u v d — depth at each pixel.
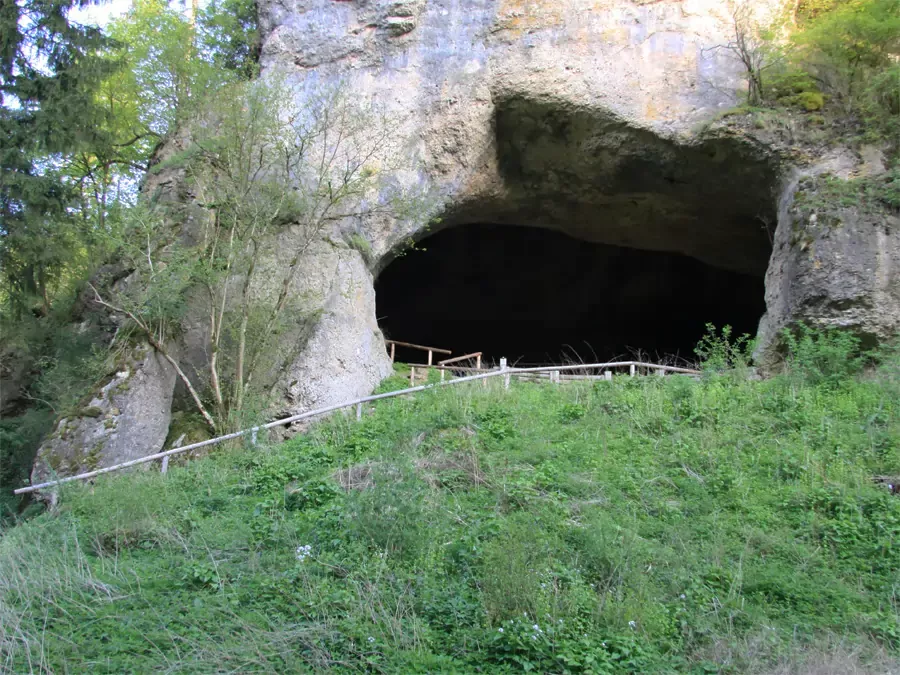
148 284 13.89
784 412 11.76
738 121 15.41
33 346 16.53
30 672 6.59
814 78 15.45
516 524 8.52
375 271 17.16
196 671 6.54
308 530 8.93
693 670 6.73
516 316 25.86
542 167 17.66
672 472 10.24
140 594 7.83
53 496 11.59
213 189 14.87
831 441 10.80
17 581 8.03
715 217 17.98
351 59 17.77
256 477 10.93
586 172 17.41
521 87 16.62
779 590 7.83
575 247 23.55
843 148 14.78
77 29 17.00
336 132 16.64
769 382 12.77
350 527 8.52
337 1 18.20
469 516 8.94
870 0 14.88
